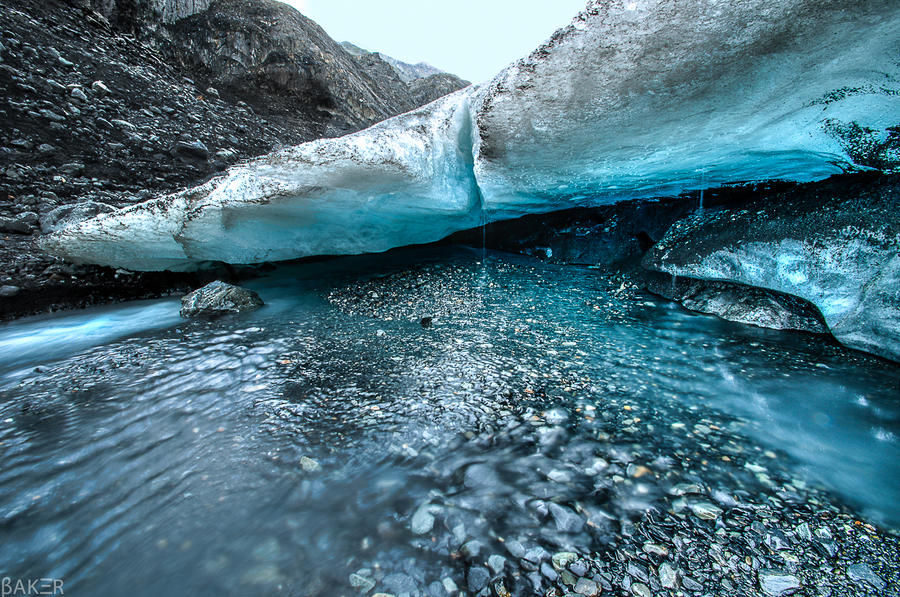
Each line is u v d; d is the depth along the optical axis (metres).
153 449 1.96
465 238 6.80
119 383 2.63
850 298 2.68
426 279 5.04
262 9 15.95
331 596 1.25
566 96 2.87
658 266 4.20
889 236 2.53
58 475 1.80
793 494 1.58
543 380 2.48
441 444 1.91
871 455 1.77
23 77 7.37
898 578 1.25
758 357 2.69
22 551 1.44
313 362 2.85
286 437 2.01
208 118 10.69
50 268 4.49
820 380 2.36
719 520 1.47
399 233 5.79
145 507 1.61
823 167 3.10
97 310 4.24
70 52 9.28
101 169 6.80
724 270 3.51
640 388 2.37
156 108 9.50
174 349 3.19
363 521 1.50
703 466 1.73
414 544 1.40
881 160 2.60
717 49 2.35
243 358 2.96
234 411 2.26
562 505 1.53
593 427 2.00
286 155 3.83
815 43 2.18
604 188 4.44
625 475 1.68
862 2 1.92
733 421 2.04
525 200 4.76
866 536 1.39
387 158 3.74
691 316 3.53
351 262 6.04
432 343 3.12
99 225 4.25
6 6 9.09
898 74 2.14
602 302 4.03
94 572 1.36
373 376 2.61
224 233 4.53
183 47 13.85
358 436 1.99
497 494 1.59
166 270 5.16
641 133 3.10
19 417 2.25
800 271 2.95
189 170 7.91
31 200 5.54
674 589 1.24
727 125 2.87
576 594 1.23
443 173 4.31
